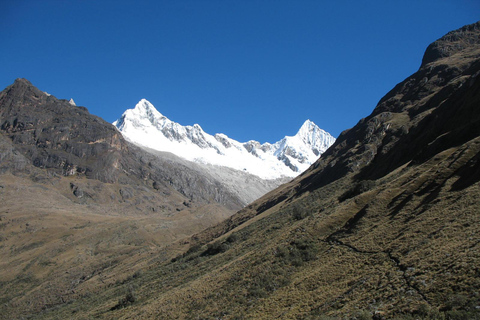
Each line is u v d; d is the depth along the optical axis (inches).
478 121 2415.1
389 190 2208.4
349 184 3535.9
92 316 2696.9
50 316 3454.7
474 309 936.9
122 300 2738.7
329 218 2258.9
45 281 5600.4
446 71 4990.2
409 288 1175.6
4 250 7273.6
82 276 5521.7
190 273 2896.2
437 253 1300.4
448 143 2519.7
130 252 6884.8
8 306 4736.7
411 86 5531.5
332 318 1160.2
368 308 1171.9
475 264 1111.0
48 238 7687.0
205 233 5733.3
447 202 1689.2
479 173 1756.9
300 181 5561.0
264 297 1717.5
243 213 5816.9
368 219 2010.3
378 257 1545.3
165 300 2258.9
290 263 1940.2
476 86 2866.6
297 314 1363.2
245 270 2118.6
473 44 6254.9
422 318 994.1
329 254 1851.6
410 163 2758.4
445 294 1058.1
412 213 1800.0
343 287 1432.1
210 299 1955.0
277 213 3986.2
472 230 1338.6
